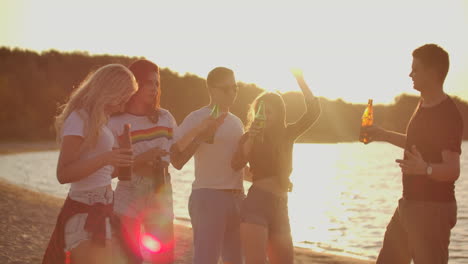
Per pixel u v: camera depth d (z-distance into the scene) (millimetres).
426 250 4414
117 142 5129
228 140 5227
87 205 3828
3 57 98375
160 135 5238
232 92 5281
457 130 4305
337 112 157750
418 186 4422
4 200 13930
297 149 111625
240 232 4973
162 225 5176
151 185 5113
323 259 8859
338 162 59750
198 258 5090
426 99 4461
